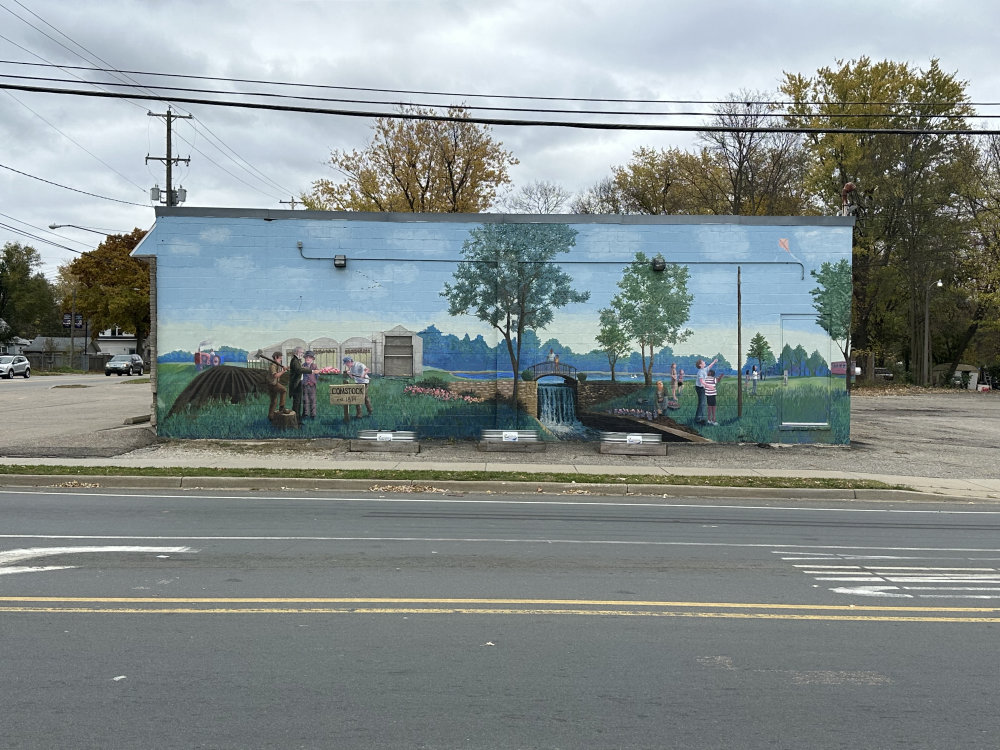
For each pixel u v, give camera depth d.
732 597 7.06
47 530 9.57
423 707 4.63
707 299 18.64
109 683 4.91
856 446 19.06
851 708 4.72
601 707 4.67
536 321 18.67
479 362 18.69
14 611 6.32
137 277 79.12
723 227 18.61
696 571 8.02
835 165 47.25
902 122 46.00
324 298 18.56
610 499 13.19
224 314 18.52
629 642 5.82
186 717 4.46
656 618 6.40
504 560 8.34
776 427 18.73
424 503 12.32
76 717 4.44
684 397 18.69
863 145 46.41
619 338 18.69
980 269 52.41
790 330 18.69
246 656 5.40
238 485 13.64
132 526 9.90
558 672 5.20
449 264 18.61
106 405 28.31
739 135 45.12
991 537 10.22
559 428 18.69
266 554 8.42
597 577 7.69
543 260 18.64
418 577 7.55
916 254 47.44
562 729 4.38
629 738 4.29
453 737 4.26
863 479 14.88
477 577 7.59
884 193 46.84
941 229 47.25
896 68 47.16
